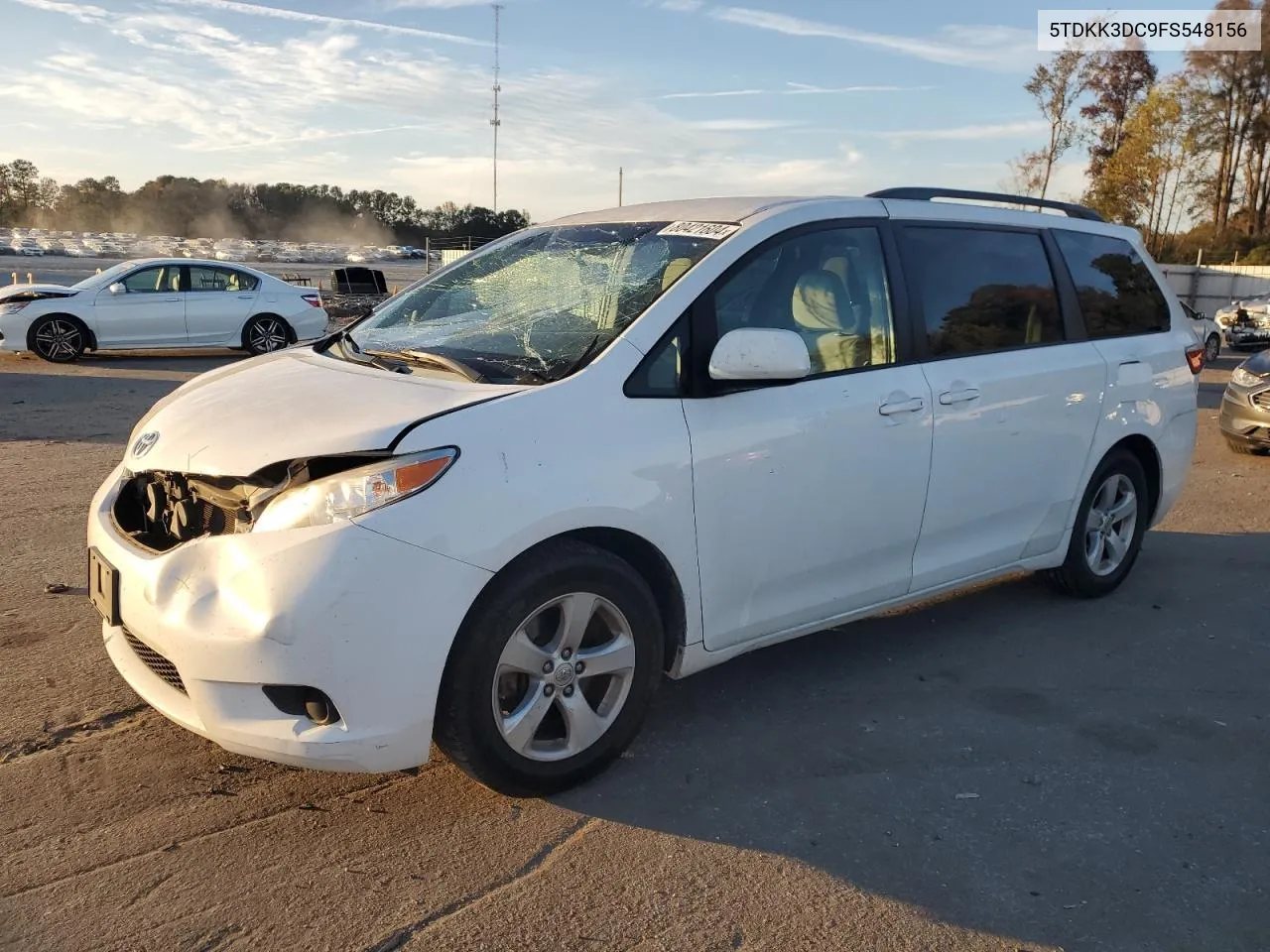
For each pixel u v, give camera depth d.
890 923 2.66
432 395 3.09
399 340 3.81
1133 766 3.54
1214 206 50.72
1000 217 4.62
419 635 2.79
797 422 3.56
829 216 3.90
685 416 3.31
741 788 3.30
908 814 3.18
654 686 3.36
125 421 9.85
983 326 4.37
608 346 3.27
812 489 3.64
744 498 3.45
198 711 2.84
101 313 15.16
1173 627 4.90
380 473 2.78
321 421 2.98
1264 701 4.09
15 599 4.76
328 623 2.71
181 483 3.13
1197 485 8.31
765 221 3.71
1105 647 4.63
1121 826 3.15
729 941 2.57
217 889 2.70
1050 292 4.74
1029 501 4.58
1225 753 3.65
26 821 2.98
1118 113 42.94
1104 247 5.17
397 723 2.81
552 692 3.12
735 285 3.53
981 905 2.74
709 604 3.45
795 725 3.77
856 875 2.86
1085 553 5.06
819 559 3.74
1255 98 43.28
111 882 2.71
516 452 2.94
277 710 2.80
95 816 3.01
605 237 4.00
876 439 3.81
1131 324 5.18
